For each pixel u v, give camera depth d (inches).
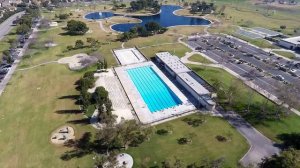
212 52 6274.6
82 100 3983.8
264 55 6171.3
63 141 3383.4
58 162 3065.9
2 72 5167.3
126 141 3243.1
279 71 5378.9
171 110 4060.0
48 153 3196.4
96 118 3821.4
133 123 3297.2
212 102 4055.1
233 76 5088.6
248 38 7303.2
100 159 2898.6
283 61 5866.1
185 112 4005.9
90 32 7672.2
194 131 3580.2
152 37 7303.2
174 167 2829.7
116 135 3152.1
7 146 3304.6
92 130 3577.8
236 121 3794.3
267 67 5536.4
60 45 6594.5
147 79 5152.6
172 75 5201.8
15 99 4271.7
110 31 7834.6
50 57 5890.8
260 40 7155.5
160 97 4581.7
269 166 2760.8
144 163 3031.5
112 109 3880.4
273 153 3186.5
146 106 4178.2
